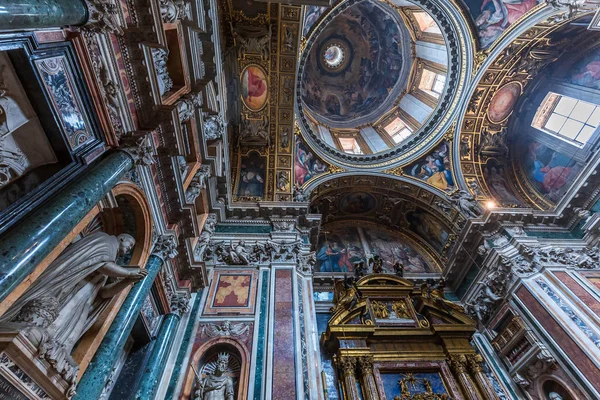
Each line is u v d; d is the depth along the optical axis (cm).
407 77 1766
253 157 1354
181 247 761
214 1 734
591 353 796
